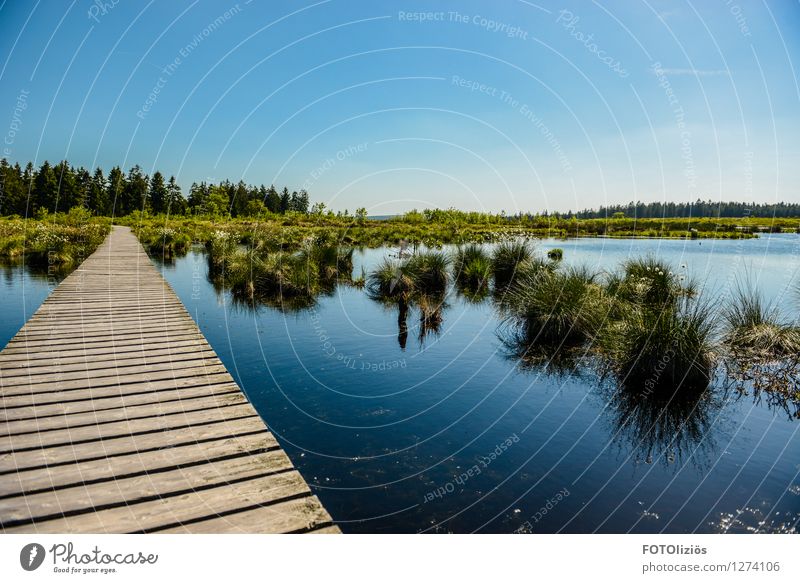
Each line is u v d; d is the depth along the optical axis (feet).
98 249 60.90
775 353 20.01
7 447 10.02
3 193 144.97
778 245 84.02
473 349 22.22
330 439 13.52
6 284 37.50
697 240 99.35
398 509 10.37
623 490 11.19
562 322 22.81
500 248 44.55
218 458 9.83
